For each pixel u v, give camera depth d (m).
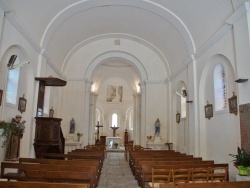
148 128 16.44
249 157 6.25
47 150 10.15
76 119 16.23
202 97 10.80
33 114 10.26
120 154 19.22
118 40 17.16
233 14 7.38
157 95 16.80
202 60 10.56
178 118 14.40
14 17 7.66
